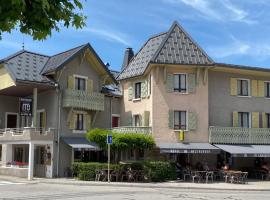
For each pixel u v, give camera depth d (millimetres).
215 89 39875
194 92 38375
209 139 38125
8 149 39625
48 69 38156
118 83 43000
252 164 41406
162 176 33812
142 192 25344
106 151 38719
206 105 38500
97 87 40906
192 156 38875
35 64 39188
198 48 39250
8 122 41156
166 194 24438
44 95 39094
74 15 6656
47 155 37219
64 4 6582
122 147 32594
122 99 42812
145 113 38469
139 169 33375
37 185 29672
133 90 41156
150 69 38281
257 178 38562
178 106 38000
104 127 41375
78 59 39344
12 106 41438
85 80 39875
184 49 38969
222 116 39844
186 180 34438
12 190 26047
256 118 41219
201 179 34156
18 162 38531
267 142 40281
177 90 38219
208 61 38344
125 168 33156
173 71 38219
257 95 41625
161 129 37438
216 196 23984
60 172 37156
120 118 42812
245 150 37312
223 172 34438
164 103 37750
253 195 25141
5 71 37938
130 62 43281
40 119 39469
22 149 39750
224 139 38531
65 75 38312
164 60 37469
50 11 6406
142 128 37625
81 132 39031
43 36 6590
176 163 36062
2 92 39656
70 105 37469
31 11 6293
